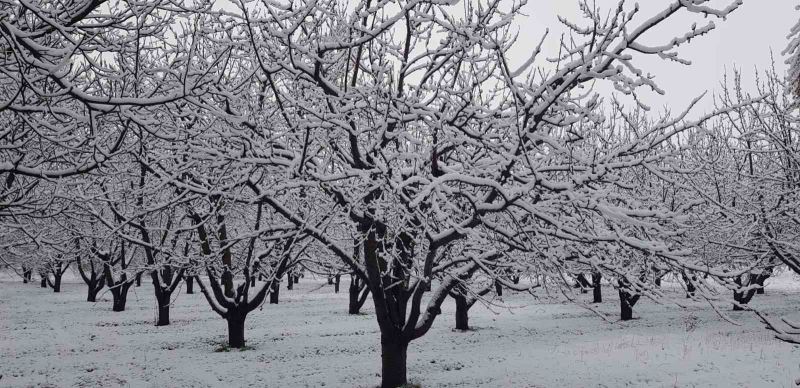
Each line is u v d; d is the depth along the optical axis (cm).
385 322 962
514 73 714
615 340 1565
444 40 805
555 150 762
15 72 634
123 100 534
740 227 1218
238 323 1476
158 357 1342
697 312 2355
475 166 778
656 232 759
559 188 650
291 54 729
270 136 806
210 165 843
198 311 2356
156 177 873
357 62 812
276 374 1157
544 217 688
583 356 1297
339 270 1109
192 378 1126
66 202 813
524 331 1842
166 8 648
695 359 1166
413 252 938
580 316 2269
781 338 446
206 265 1245
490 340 1653
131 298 2919
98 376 1143
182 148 804
